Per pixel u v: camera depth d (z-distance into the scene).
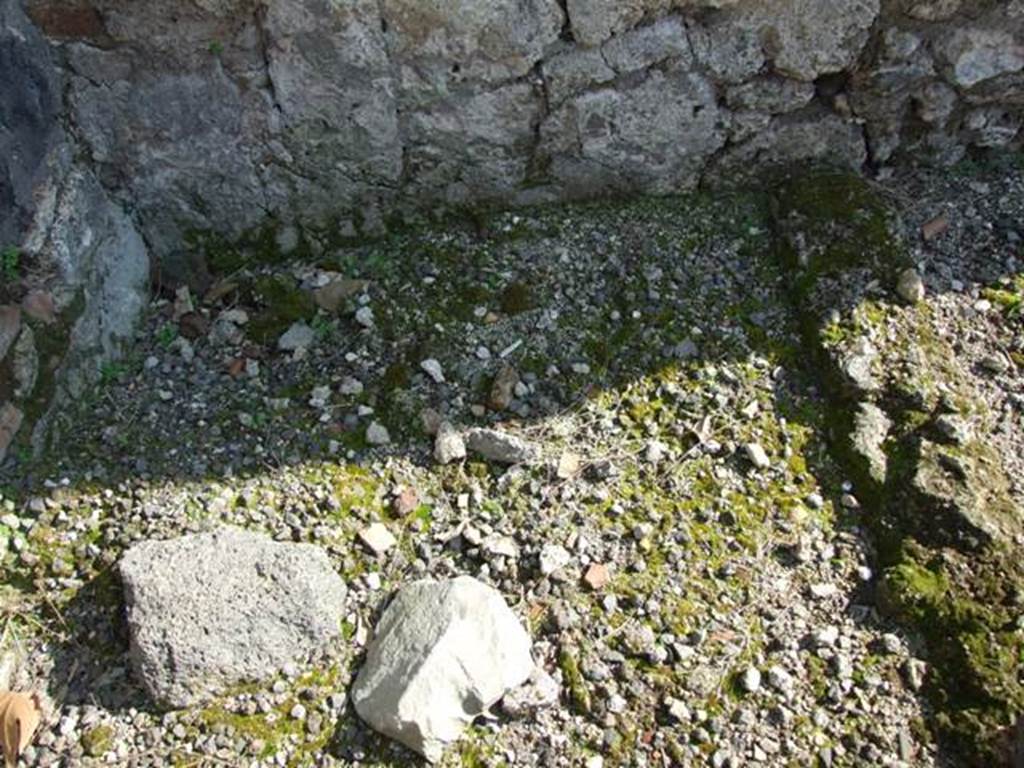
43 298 2.56
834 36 2.79
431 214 3.01
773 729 2.24
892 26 2.79
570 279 2.88
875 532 2.48
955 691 2.26
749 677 2.28
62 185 2.62
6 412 2.47
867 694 2.27
